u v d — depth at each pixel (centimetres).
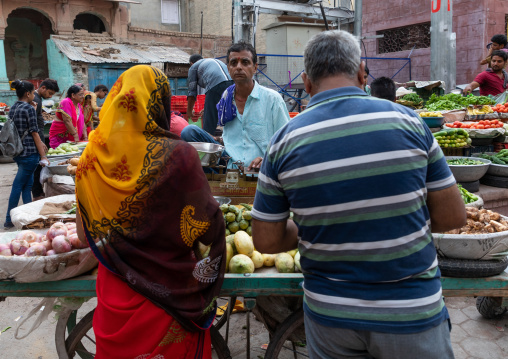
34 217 321
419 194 142
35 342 315
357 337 144
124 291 182
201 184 180
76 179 188
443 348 145
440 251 221
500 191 435
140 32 2023
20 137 538
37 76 2147
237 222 252
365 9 1354
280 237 164
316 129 144
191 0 2489
